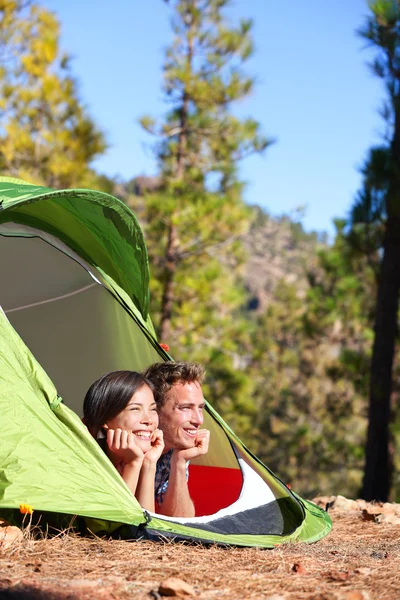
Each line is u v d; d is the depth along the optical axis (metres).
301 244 113.50
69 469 3.35
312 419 25.91
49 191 4.27
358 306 18.48
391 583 2.77
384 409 11.37
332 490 23.00
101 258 5.25
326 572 2.94
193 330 16.97
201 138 16.38
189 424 3.72
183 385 3.75
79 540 3.26
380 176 10.58
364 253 11.84
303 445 18.72
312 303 19.92
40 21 15.08
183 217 14.92
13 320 5.52
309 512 4.34
